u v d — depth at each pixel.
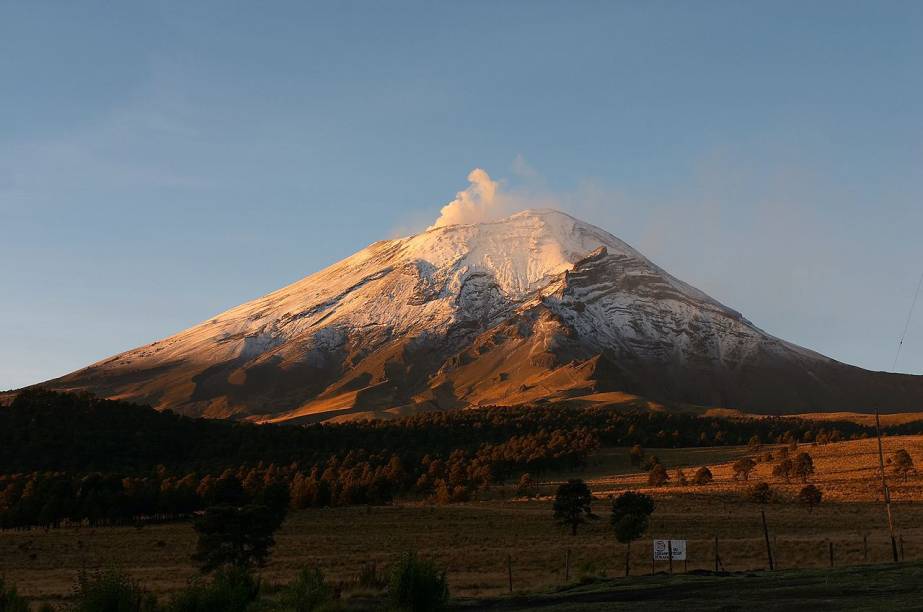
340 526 116.06
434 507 139.38
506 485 182.88
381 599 43.84
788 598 34.44
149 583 66.50
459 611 38.97
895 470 150.12
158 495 139.25
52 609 37.78
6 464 174.12
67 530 128.38
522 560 70.88
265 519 76.12
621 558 68.56
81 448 186.88
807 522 94.69
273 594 47.62
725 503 125.88
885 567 44.69
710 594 37.66
